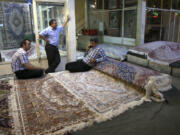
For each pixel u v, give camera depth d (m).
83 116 2.39
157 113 2.52
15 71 3.83
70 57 5.21
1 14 4.16
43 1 4.50
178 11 7.25
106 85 3.50
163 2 6.73
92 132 2.10
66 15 4.93
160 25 6.91
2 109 2.55
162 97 2.90
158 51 5.18
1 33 4.25
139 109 2.62
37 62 4.75
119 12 7.04
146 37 6.59
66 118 2.34
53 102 2.79
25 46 3.78
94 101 2.82
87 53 4.64
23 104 2.72
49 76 4.06
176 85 3.59
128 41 6.78
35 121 2.27
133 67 3.76
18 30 4.46
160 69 4.69
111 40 7.64
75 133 2.08
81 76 4.03
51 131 2.06
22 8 4.40
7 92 3.17
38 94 3.09
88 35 7.98
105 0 7.60
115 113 2.47
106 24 7.82
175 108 2.66
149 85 2.93
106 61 4.43
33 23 4.61
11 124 2.19
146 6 6.24
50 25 4.38
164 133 2.11
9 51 4.44
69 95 3.04
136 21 6.30
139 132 2.12
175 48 5.44
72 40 5.11
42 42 4.78
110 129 2.16
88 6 8.59
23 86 3.46
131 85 3.37
